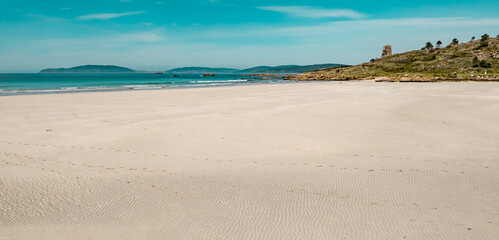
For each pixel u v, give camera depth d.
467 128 18.09
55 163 11.50
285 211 7.70
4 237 6.41
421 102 29.62
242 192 8.94
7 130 16.84
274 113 22.97
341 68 142.75
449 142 14.90
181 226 6.95
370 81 82.06
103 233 6.63
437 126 18.62
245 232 6.69
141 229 6.81
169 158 12.36
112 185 9.46
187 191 9.01
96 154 12.73
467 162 11.69
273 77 147.25
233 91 45.41
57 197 8.62
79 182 9.68
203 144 14.48
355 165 11.41
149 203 8.21
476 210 7.63
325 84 69.50
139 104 28.45
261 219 7.29
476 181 9.67
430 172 10.57
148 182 9.72
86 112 23.23
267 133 16.67
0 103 28.45
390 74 105.94
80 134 16.03
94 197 8.62
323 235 6.53
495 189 9.00
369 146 14.20
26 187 9.25
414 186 9.32
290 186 9.40
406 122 19.81
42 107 25.95
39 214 7.62
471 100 31.14
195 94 39.66
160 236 6.49
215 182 9.73
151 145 14.21
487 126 18.58
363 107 26.23
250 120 20.20
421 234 6.50
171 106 26.98
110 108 25.55
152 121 19.67
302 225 6.98
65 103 28.91
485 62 104.00
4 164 11.26
